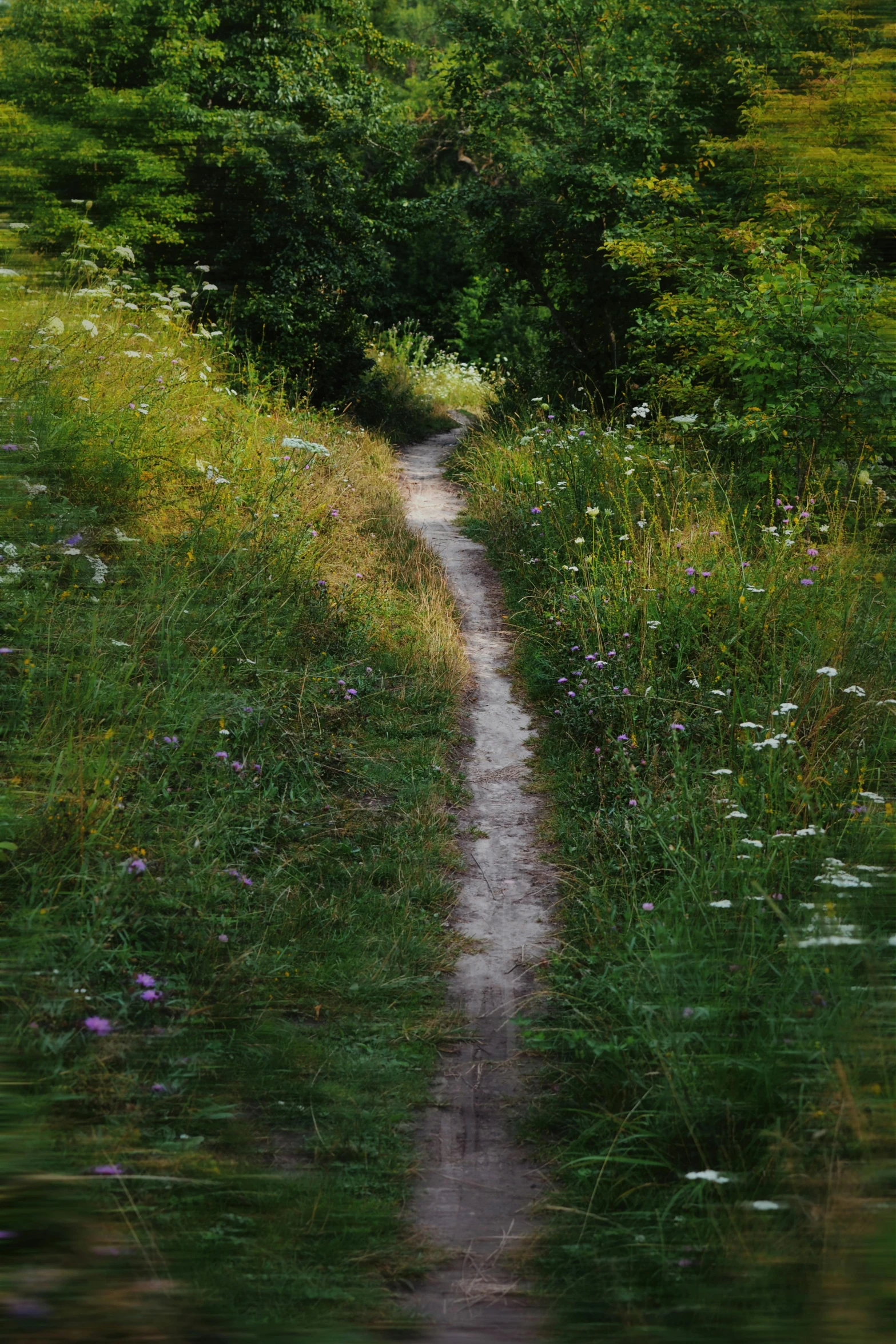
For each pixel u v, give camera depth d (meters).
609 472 9.56
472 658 7.57
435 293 29.72
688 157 14.20
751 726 5.35
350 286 14.72
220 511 7.48
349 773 5.79
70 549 6.15
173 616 6.10
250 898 4.61
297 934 4.51
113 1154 3.11
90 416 7.57
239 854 4.93
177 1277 2.71
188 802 5.01
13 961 3.72
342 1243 3.06
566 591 7.65
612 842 5.21
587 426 11.27
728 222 11.82
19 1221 2.70
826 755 5.41
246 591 6.74
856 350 8.64
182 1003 3.90
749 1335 2.47
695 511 8.42
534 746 6.50
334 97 15.71
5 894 4.10
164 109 12.73
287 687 6.18
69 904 4.08
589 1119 3.63
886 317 8.64
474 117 16.08
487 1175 3.45
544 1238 3.12
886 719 5.74
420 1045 4.04
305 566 7.44
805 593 6.91
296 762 5.68
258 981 4.16
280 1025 3.97
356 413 15.29
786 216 9.87
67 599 5.98
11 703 5.07
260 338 14.12
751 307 9.09
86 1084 3.40
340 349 15.00
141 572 6.49
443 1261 3.05
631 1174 3.30
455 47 16.17
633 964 4.18
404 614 7.69
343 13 16.86
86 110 10.55
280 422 10.62
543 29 15.34
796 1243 2.69
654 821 5.12
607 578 7.46
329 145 15.28
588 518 8.77
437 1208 3.29
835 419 8.95
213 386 10.53
